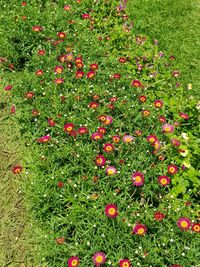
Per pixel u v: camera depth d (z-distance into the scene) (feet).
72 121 3.27
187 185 2.93
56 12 4.27
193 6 4.79
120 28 4.25
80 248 2.61
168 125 3.18
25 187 3.05
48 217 2.86
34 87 3.57
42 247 2.77
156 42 4.14
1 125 3.51
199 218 2.76
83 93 3.49
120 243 2.60
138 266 2.52
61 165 3.10
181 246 2.60
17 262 2.74
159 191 2.91
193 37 4.42
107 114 3.38
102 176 2.96
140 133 3.15
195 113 3.43
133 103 3.42
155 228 2.69
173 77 3.88
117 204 2.79
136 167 2.95
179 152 3.08
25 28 4.03
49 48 3.89
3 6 4.31
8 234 2.87
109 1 4.57
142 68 3.87
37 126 3.38
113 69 3.75
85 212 2.76
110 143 3.04
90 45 3.97
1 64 3.86
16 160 3.27
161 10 4.68
